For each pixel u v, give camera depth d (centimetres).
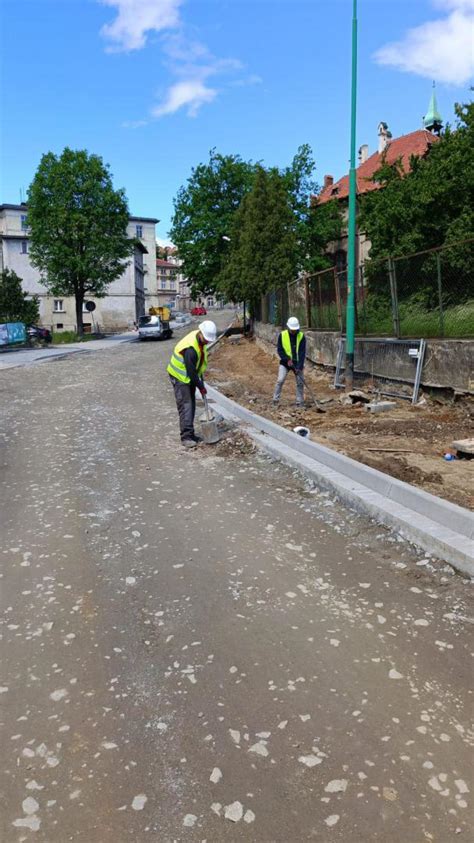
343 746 243
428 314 1130
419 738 246
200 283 3856
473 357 932
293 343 1060
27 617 352
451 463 664
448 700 270
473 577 385
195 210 3712
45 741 250
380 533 467
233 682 286
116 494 590
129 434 878
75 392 1348
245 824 207
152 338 3838
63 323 5472
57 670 299
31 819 212
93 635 331
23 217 5381
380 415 971
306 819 208
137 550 448
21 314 3588
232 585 387
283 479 625
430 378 1035
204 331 788
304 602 362
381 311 1300
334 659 303
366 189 3925
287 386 1453
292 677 289
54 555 442
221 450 755
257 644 318
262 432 823
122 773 232
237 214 3138
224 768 232
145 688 283
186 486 612
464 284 1052
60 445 812
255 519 509
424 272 1145
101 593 380
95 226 3912
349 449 733
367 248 3447
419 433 826
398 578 392
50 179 3812
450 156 2042
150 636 328
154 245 6938
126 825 208
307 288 1828
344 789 221
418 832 203
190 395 795
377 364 1211
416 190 2134
